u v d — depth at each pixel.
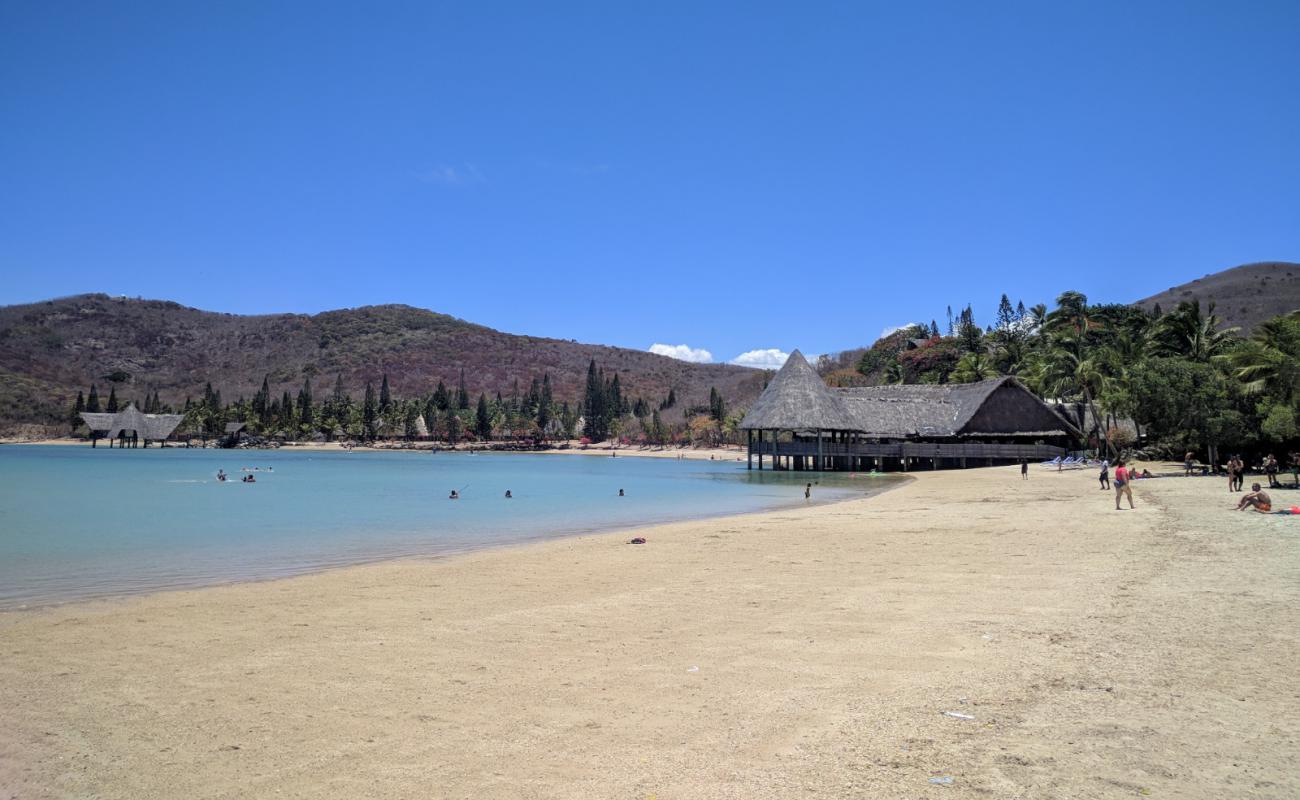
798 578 15.41
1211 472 44.19
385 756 6.81
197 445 153.25
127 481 59.88
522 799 5.91
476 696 8.41
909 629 10.80
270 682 9.06
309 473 75.56
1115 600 12.05
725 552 19.66
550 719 7.64
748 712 7.66
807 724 7.27
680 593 14.17
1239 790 5.65
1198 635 9.81
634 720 7.55
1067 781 5.85
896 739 6.80
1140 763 6.13
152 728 7.61
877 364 134.12
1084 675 8.38
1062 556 16.86
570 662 9.66
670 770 6.35
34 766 6.75
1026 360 88.94
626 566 17.84
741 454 126.50
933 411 69.81
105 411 171.12
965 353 105.88
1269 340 41.44
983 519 25.34
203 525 29.67
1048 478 47.12
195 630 11.84
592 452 139.50
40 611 13.53
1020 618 11.16
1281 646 9.22
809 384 67.38
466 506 38.59
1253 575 13.62
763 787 5.96
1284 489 33.06
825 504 35.97
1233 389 42.09
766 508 35.38
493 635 11.21
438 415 161.50
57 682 9.19
